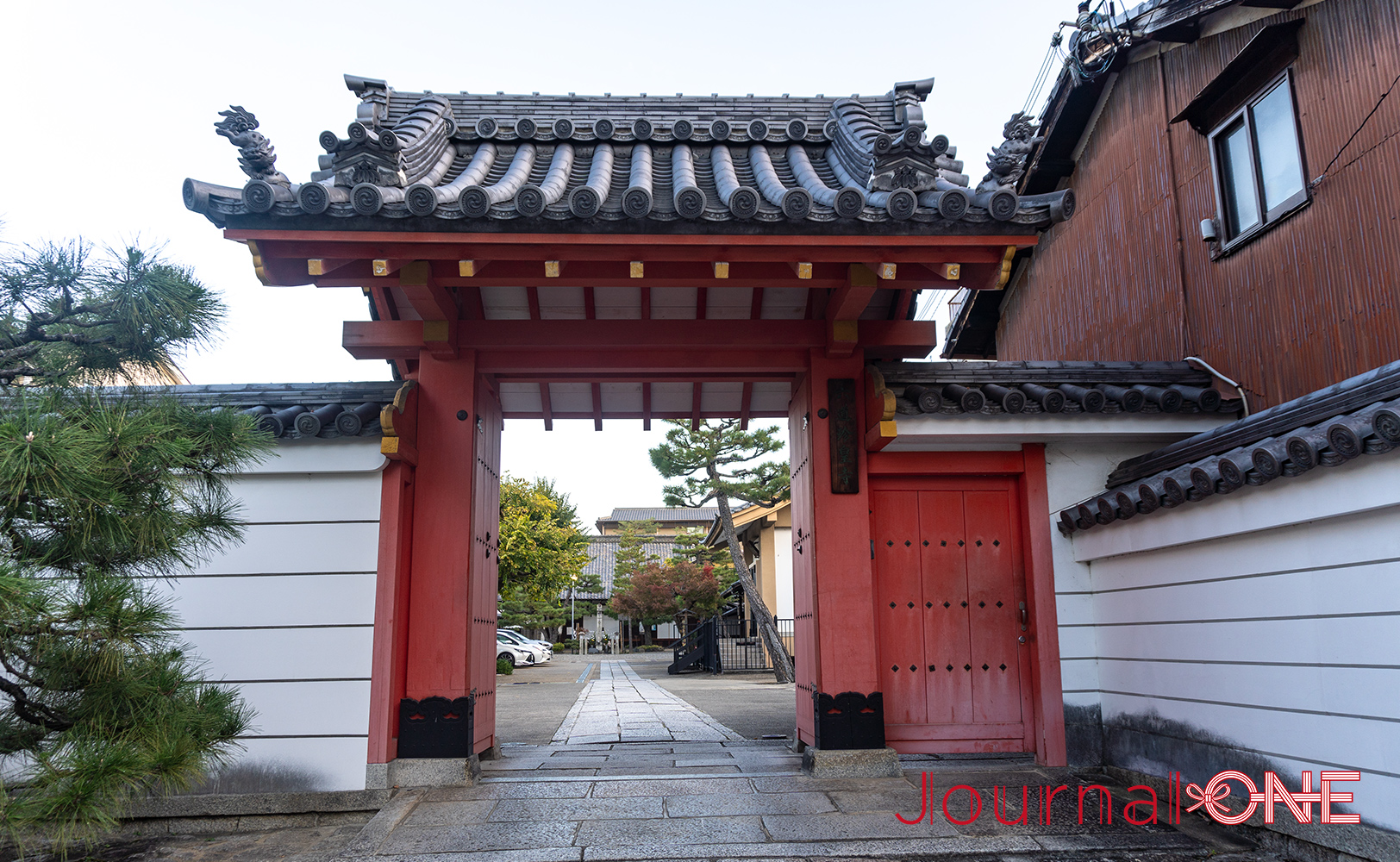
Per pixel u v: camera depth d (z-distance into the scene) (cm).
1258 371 606
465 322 551
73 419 279
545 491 3516
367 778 471
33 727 282
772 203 420
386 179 404
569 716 967
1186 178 703
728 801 457
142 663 288
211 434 318
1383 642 332
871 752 511
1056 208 416
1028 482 573
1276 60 598
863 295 484
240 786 471
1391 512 329
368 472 502
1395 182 498
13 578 224
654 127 584
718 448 1819
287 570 495
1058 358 951
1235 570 419
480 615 562
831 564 538
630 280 464
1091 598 561
